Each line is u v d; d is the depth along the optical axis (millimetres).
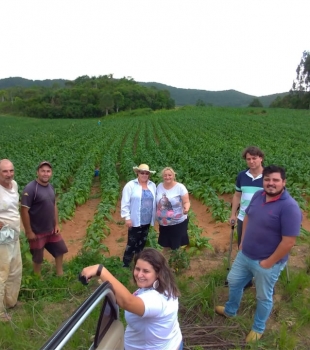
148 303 2770
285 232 4113
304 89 108750
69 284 6188
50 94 125812
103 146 28312
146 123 57438
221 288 5883
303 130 40156
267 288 4375
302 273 6078
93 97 125875
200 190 12492
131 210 6633
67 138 36656
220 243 8477
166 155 22562
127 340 3035
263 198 4418
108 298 2834
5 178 4961
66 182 15820
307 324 4938
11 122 82125
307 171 14320
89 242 8242
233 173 15109
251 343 4461
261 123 52375
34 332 4773
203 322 5008
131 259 6844
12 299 5453
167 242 6766
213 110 86250
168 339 2936
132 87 139875
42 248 6316
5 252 5004
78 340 4207
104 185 14219
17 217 5191
